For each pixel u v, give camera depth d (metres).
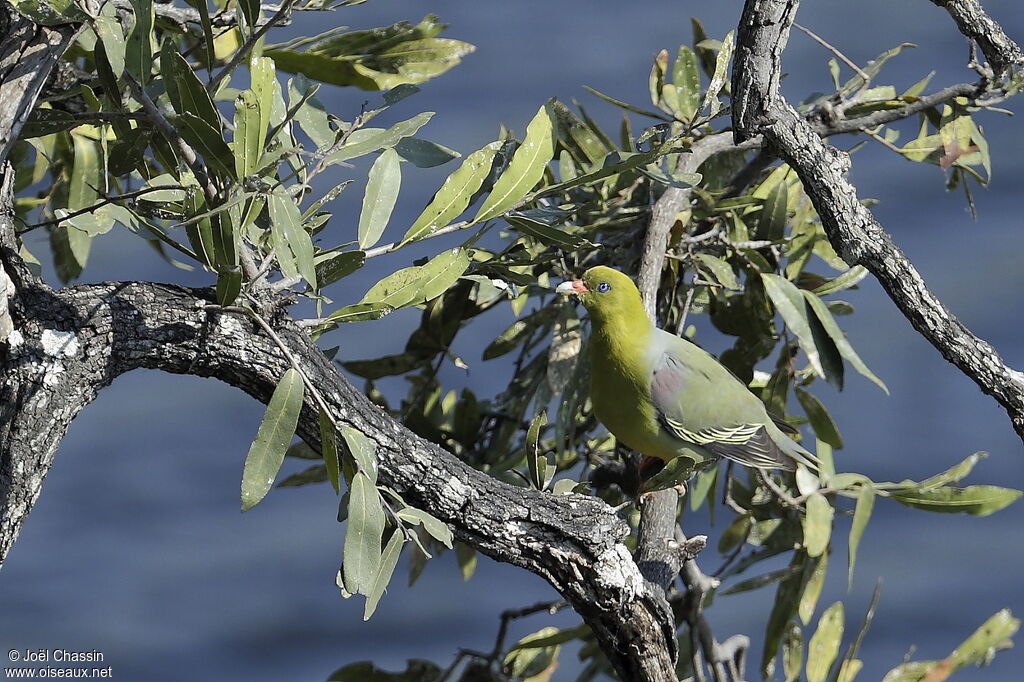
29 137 6.82
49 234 10.47
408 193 31.64
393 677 10.11
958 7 8.49
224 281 6.30
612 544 7.16
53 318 6.30
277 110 7.97
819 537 9.45
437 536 6.26
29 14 6.23
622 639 7.37
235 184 6.25
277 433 6.24
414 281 7.32
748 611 24.08
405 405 10.54
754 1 7.37
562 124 9.80
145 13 6.40
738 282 10.73
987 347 6.89
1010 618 9.51
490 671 10.11
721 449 9.25
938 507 9.43
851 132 10.27
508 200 7.38
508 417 10.34
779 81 7.50
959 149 10.05
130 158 7.02
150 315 6.42
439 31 10.16
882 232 7.12
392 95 7.64
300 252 6.02
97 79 7.45
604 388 9.38
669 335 9.47
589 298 9.21
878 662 23.72
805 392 10.18
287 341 6.67
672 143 7.37
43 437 6.26
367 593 6.01
